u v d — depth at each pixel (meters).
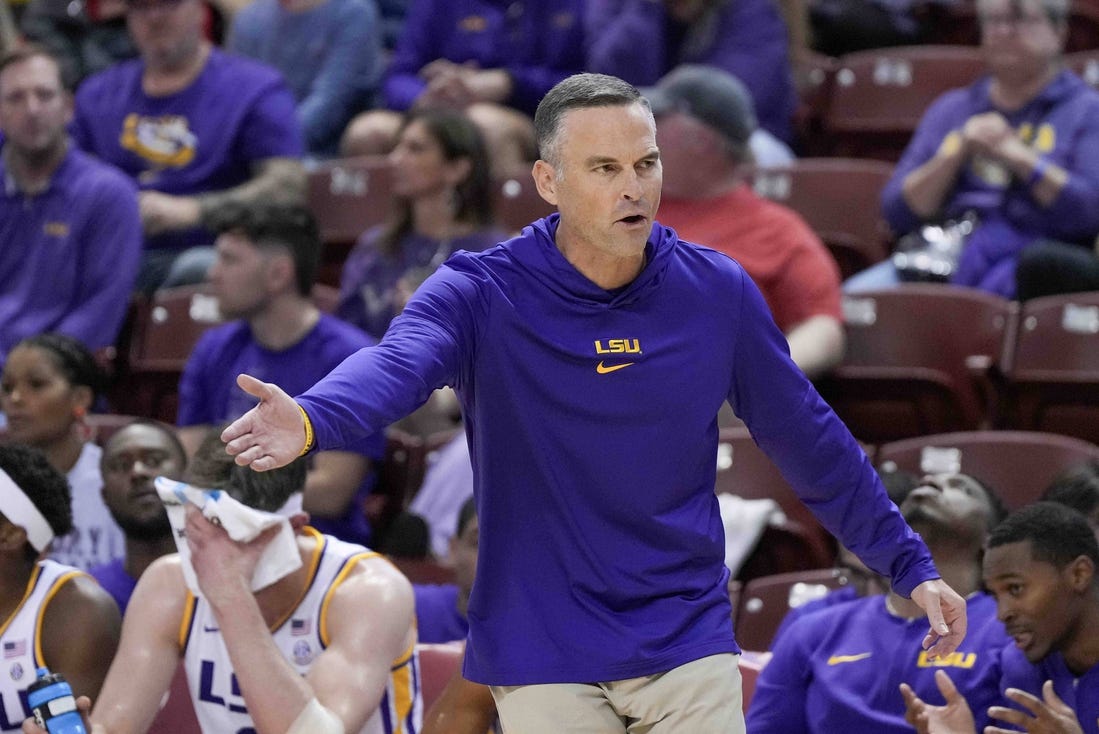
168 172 23.11
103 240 20.94
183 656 11.34
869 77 26.16
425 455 18.16
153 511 14.15
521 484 8.60
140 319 21.33
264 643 10.49
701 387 8.58
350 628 10.94
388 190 23.31
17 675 11.71
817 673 12.21
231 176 23.17
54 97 20.94
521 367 8.48
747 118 18.66
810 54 26.81
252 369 18.05
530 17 25.28
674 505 8.59
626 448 8.46
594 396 8.45
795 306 18.41
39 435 16.39
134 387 21.06
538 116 8.55
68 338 16.66
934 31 28.45
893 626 12.16
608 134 8.23
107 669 11.95
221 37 28.92
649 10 23.72
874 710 11.91
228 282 17.67
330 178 23.59
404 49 26.08
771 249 18.53
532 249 8.64
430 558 17.14
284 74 26.16
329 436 7.42
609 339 8.50
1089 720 11.09
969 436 16.50
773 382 8.86
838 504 9.09
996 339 18.47
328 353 17.92
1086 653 11.18
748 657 13.23
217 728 11.12
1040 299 18.75
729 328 8.71
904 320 18.72
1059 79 20.81
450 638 14.44
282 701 10.38
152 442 14.36
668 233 8.84
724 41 23.80
